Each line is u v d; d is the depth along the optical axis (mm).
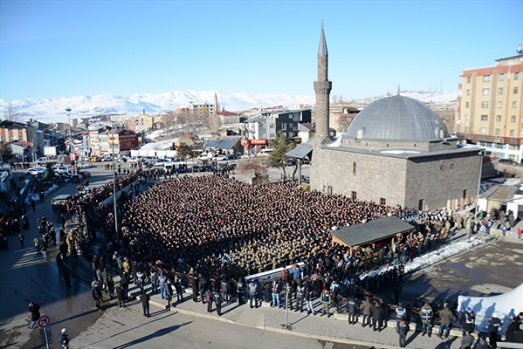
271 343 20922
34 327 23141
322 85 63312
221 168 93938
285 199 51750
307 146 69562
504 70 88125
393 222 37531
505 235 41594
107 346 21031
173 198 53438
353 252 33375
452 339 20672
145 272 28766
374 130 57688
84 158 129125
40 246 36281
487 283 30609
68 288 28688
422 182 51781
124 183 64812
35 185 69875
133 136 144625
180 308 24750
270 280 28609
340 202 49938
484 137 88500
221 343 21031
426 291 29328
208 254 32031
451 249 37281
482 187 59938
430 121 56531
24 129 134375
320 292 26266
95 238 39281
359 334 21297
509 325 19406
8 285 29203
